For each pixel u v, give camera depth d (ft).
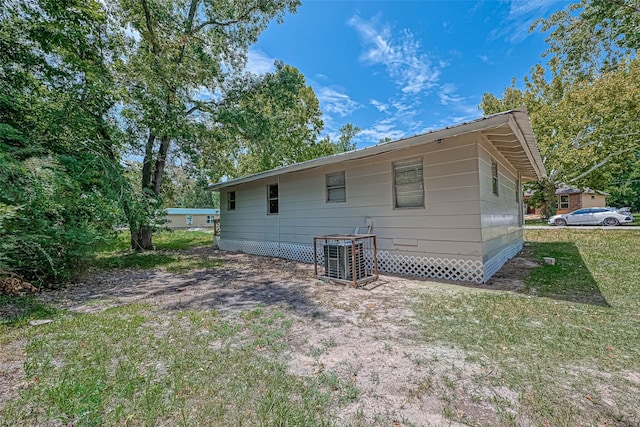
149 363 7.48
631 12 33.81
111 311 11.93
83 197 18.39
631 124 42.65
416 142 14.89
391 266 18.78
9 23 18.63
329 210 22.67
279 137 45.16
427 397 5.99
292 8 35.04
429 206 17.04
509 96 59.41
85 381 6.59
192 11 33.99
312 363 7.43
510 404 5.72
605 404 5.66
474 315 10.64
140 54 27.78
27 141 17.26
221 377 6.77
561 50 52.95
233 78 34.24
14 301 13.28
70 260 17.44
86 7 20.61
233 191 34.68
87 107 22.25
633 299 11.98
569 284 14.48
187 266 23.21
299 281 17.13
